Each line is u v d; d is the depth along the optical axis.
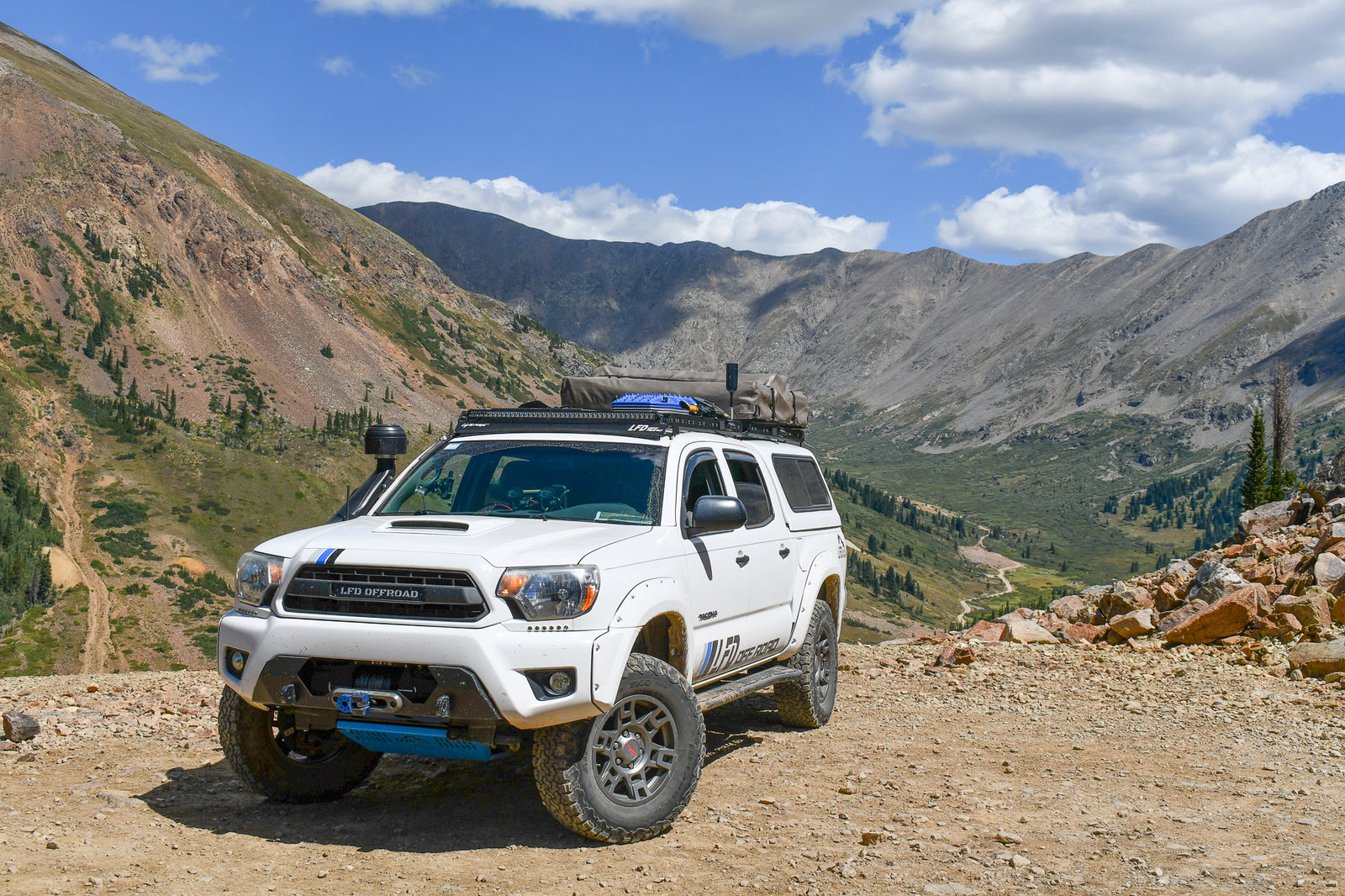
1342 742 7.32
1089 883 4.13
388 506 5.93
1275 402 93.31
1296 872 4.24
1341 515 13.76
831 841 4.75
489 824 5.03
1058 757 6.90
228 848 4.54
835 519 8.33
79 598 181.00
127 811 5.15
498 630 4.43
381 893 3.94
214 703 8.58
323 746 5.53
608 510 5.57
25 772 6.10
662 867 4.32
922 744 7.28
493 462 6.05
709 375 8.38
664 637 5.63
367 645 4.47
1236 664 10.65
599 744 4.71
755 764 6.51
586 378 8.54
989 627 13.40
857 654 12.37
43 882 3.95
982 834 4.90
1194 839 4.86
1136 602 13.12
